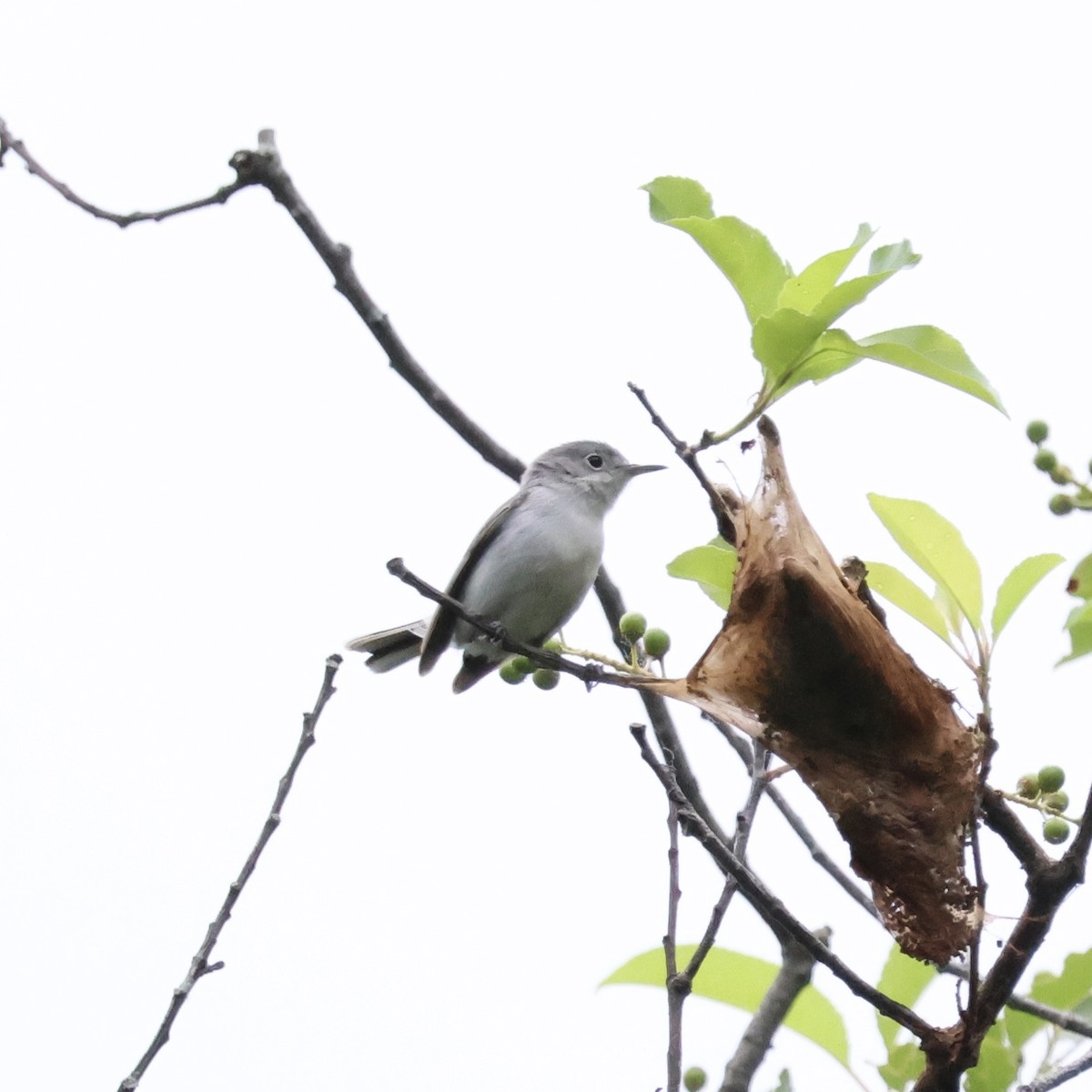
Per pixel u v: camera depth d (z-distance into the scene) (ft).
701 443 24.22
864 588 24.86
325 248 32.63
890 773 23.24
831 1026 31.04
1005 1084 27.76
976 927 21.65
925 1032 22.91
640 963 32.32
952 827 22.84
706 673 24.80
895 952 31.22
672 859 24.94
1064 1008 29.60
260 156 31.19
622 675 28.68
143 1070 25.95
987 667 23.62
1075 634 28.94
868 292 23.08
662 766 25.12
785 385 23.98
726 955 32.27
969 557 24.26
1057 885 22.22
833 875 32.63
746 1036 31.04
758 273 25.30
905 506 24.70
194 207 30.55
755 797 27.27
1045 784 26.73
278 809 28.71
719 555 29.22
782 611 23.98
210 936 27.55
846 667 23.39
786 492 25.34
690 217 25.09
